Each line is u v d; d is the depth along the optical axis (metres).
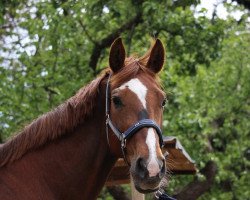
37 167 4.35
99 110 4.40
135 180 4.04
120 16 11.05
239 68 13.32
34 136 4.39
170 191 11.84
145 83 4.27
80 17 10.94
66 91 10.46
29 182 4.30
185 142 10.86
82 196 4.38
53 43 10.82
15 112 10.32
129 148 4.16
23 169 4.33
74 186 4.36
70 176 4.35
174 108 10.91
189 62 11.29
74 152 4.38
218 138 13.16
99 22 11.14
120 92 4.23
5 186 4.26
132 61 4.41
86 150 4.38
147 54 4.50
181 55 11.15
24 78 10.51
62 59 10.93
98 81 4.43
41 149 4.39
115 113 4.25
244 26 13.52
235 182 13.31
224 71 13.25
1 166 4.34
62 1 11.28
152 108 4.19
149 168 3.97
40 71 10.82
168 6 11.19
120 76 4.30
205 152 12.02
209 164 12.17
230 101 13.10
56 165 4.36
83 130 4.41
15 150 4.38
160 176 3.99
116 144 4.27
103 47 11.37
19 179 4.30
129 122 4.16
